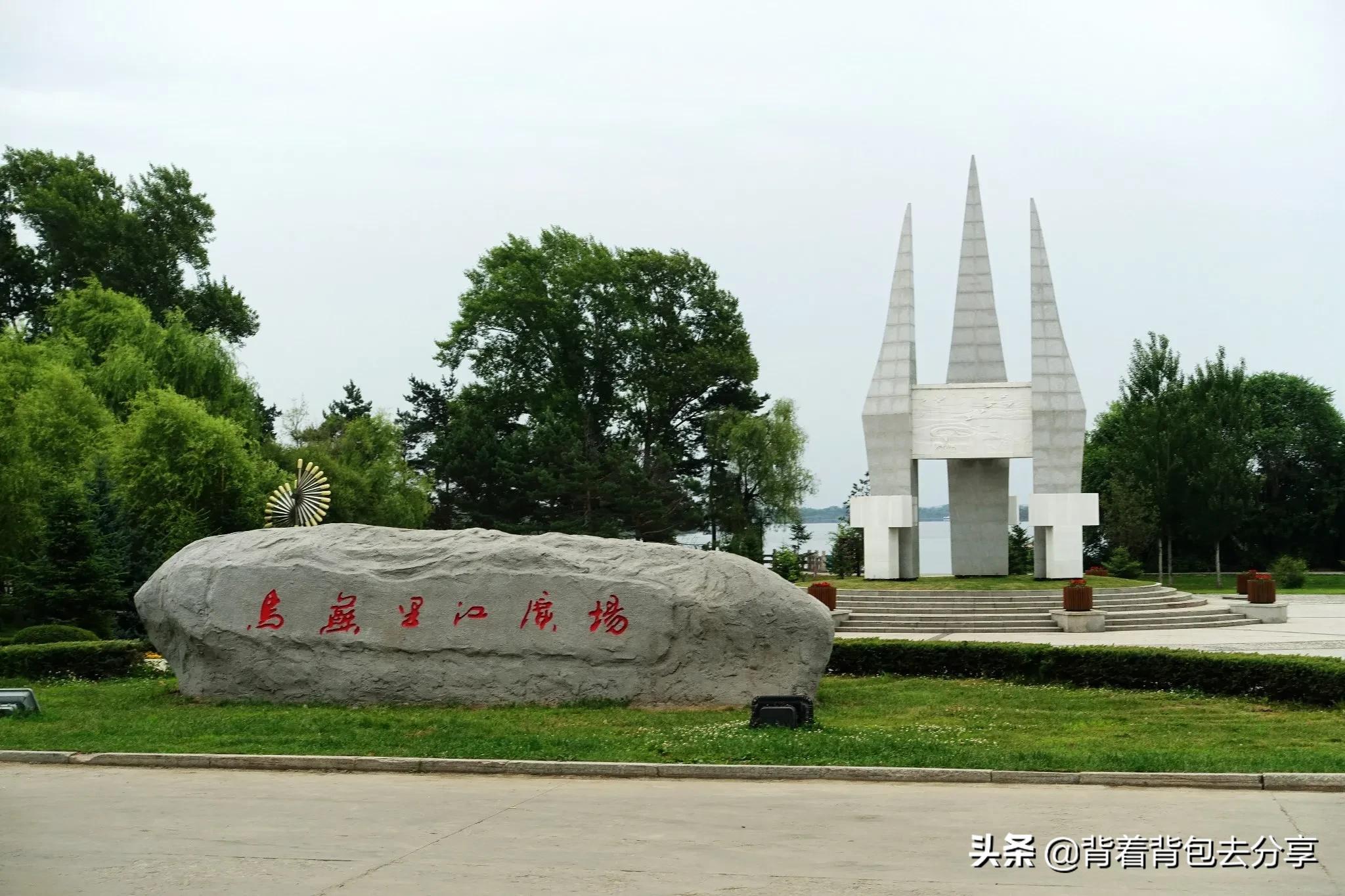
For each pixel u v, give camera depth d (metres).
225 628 17.39
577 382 60.97
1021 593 32.03
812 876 8.71
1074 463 34.75
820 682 19.12
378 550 17.62
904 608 31.83
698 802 11.23
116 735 14.66
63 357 40.09
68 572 27.48
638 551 17.42
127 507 33.50
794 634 16.56
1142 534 54.09
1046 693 18.56
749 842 9.70
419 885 8.59
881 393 35.75
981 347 36.91
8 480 31.22
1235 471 49.16
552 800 11.40
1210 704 17.42
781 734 14.02
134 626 30.52
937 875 8.74
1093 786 11.92
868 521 35.62
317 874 8.89
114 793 11.84
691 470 63.22
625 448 60.12
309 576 17.36
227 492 36.47
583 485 55.44
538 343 59.69
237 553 17.86
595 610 16.78
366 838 9.93
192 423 36.00
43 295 51.38
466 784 12.23
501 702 16.83
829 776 12.30
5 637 26.48
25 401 34.25
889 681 20.09
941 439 35.44
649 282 60.03
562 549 17.38
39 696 18.95
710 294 60.75
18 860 9.36
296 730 14.83
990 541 37.47
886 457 35.59
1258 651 24.00
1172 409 49.81
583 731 14.64
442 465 59.03
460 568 17.19
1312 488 64.69
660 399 60.00
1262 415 65.06
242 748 13.67
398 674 17.02
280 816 10.77
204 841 9.88
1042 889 8.44
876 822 10.35
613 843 9.68
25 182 51.44
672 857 9.25
